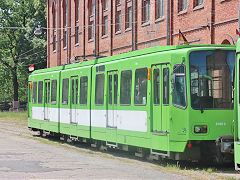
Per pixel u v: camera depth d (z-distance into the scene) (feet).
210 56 47.26
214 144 47.11
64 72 77.87
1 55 223.10
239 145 39.22
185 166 48.16
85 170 44.04
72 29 160.04
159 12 106.52
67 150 65.82
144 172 42.86
